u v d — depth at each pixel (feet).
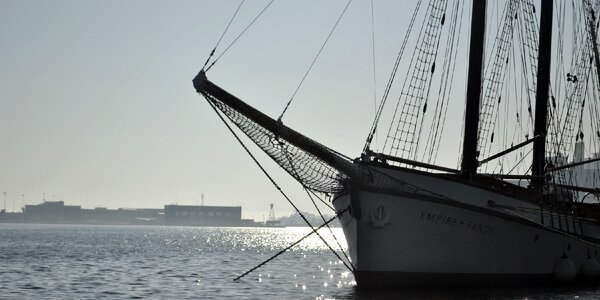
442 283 154.10
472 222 153.17
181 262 320.50
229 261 335.67
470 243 153.89
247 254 419.54
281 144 134.51
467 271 154.92
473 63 163.12
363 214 147.33
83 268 269.03
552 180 181.88
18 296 173.47
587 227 175.73
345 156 142.72
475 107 162.30
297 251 497.46
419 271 151.74
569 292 160.15
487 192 156.35
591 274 171.42
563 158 193.57
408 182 149.48
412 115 168.35
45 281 213.05
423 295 148.56
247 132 132.46
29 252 388.78
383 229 148.25
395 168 148.87
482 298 146.41
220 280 221.25
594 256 174.91
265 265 305.94
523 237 160.15
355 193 146.10
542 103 187.52
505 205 158.10
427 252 151.02
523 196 162.50
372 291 152.66
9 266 273.95
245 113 129.49
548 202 169.89
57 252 392.27
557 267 166.40
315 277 235.81
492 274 157.58
